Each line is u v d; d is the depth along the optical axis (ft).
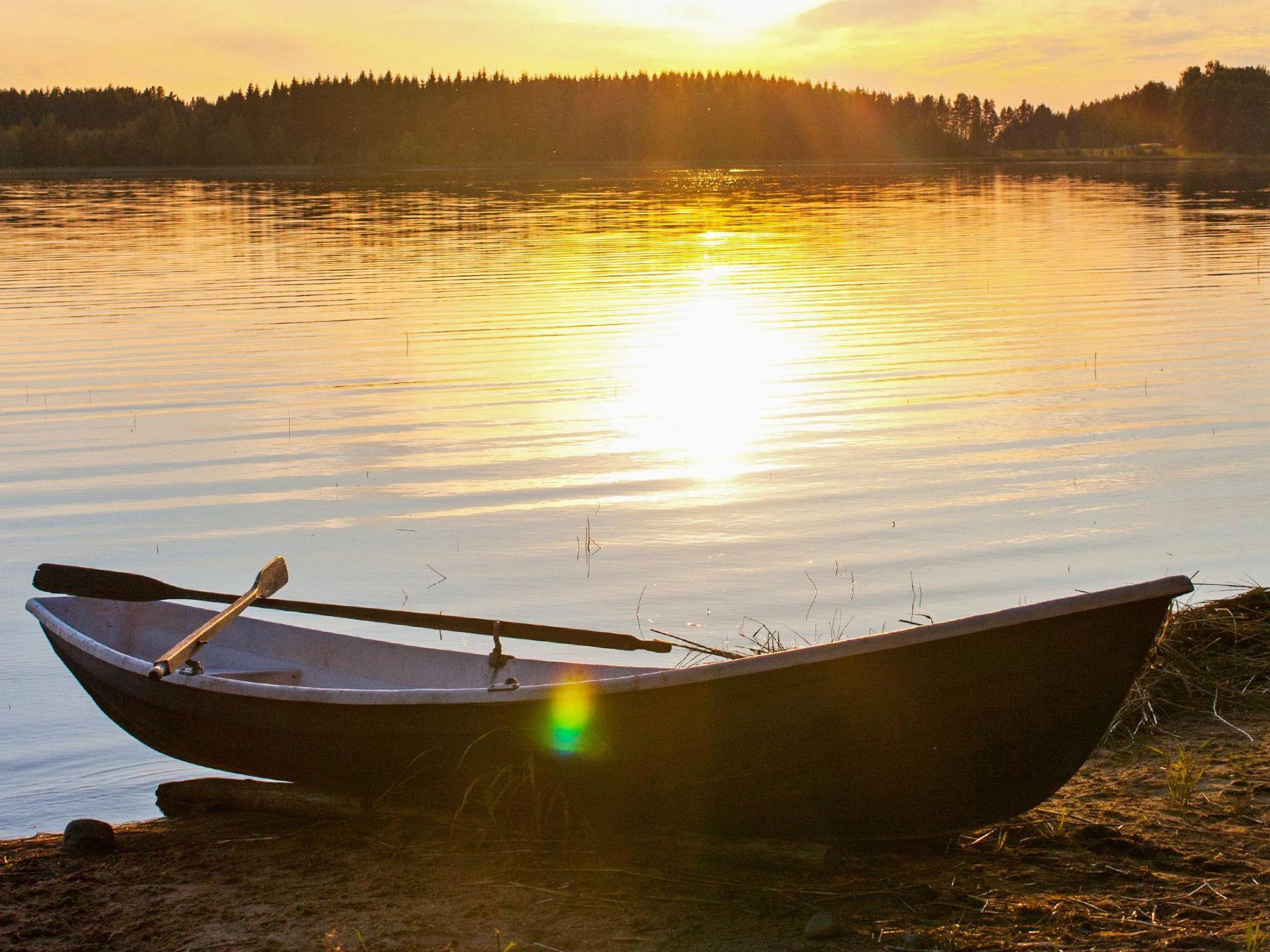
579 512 32.09
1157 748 17.26
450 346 57.41
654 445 38.86
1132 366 50.39
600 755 13.58
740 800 13.65
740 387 47.47
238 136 551.18
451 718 13.91
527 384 48.65
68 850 14.75
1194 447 37.55
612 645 16.15
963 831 13.91
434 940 12.24
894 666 12.60
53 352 56.13
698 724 13.15
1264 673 19.69
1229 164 458.09
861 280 83.71
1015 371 49.98
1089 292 74.43
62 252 108.27
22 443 39.65
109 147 515.91
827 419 42.16
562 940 12.17
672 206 190.80
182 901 13.28
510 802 14.37
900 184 280.72
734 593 26.02
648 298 74.64
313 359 54.19
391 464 36.86
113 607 19.26
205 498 33.45
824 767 13.23
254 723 15.11
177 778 18.31
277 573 18.44
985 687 12.67
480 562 28.22
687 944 12.05
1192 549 28.27
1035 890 13.06
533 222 150.51
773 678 12.77
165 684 15.53
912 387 47.16
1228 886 12.96
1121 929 12.09
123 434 40.65
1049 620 12.33
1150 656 19.65
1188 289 74.79
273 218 158.61
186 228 139.44
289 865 14.11
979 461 36.50
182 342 58.80
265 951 12.11
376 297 75.87
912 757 13.08
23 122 505.25
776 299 73.56
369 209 180.45
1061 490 33.32
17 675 22.13
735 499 33.04
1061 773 13.17
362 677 17.78
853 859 13.98
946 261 95.81
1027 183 270.67
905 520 30.91
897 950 11.80
